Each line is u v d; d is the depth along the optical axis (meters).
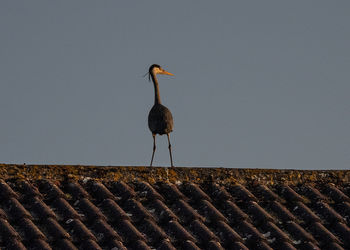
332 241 11.96
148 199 12.68
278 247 11.67
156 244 11.24
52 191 12.39
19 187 12.43
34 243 10.73
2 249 10.55
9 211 11.59
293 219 12.63
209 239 11.49
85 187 12.90
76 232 11.21
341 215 13.09
